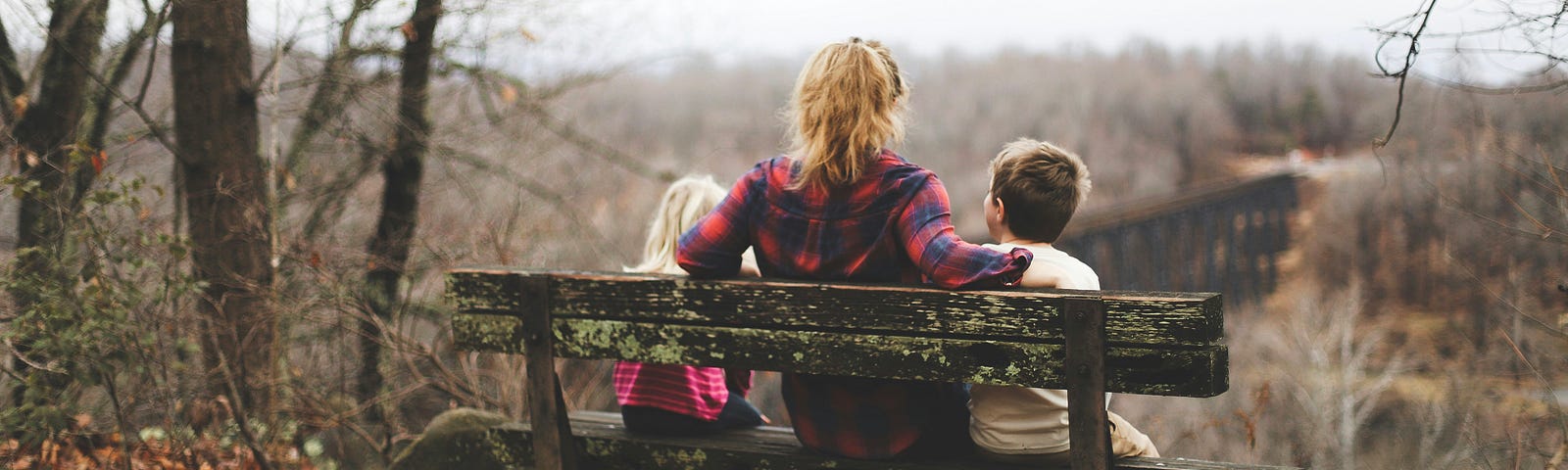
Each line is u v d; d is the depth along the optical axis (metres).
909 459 2.28
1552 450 3.48
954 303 2.00
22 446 3.65
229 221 4.82
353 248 6.10
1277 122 48.34
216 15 4.81
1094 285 2.27
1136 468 2.15
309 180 6.56
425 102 6.60
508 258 6.62
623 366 2.67
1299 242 27.59
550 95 7.30
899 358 2.05
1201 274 28.62
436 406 5.93
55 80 4.83
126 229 4.07
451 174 6.93
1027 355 1.97
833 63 2.09
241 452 4.20
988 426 2.22
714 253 2.21
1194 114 50.47
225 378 3.80
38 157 4.41
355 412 4.88
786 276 2.20
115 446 4.00
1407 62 2.92
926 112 46.22
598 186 8.98
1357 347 16.91
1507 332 3.92
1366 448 12.35
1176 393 1.86
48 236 4.12
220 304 4.62
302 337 5.48
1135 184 46.34
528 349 2.35
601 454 2.55
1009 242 2.38
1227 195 30.67
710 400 2.60
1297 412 13.84
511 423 2.69
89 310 3.48
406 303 5.85
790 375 2.34
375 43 6.15
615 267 7.90
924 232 2.04
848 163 2.08
